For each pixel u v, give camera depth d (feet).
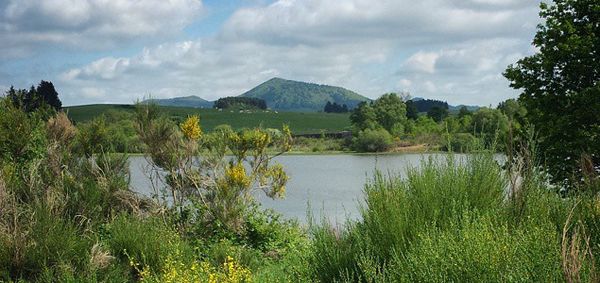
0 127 35.53
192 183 40.06
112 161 38.50
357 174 158.71
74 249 27.68
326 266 17.35
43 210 29.50
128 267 28.37
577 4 59.77
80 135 39.65
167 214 38.55
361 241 17.12
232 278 23.58
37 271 26.48
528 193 17.34
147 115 40.24
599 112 53.26
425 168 18.66
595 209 15.76
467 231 13.73
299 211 72.49
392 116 354.74
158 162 39.65
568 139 54.49
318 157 264.52
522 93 60.95
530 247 12.79
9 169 33.42
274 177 42.68
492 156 18.88
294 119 549.54
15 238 26.76
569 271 10.75
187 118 41.14
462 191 17.61
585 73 58.03
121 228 31.48
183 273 24.23
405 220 16.74
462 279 12.43
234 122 489.67
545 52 59.88
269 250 37.37
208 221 38.58
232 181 39.06
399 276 14.03
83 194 33.65
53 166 36.58
